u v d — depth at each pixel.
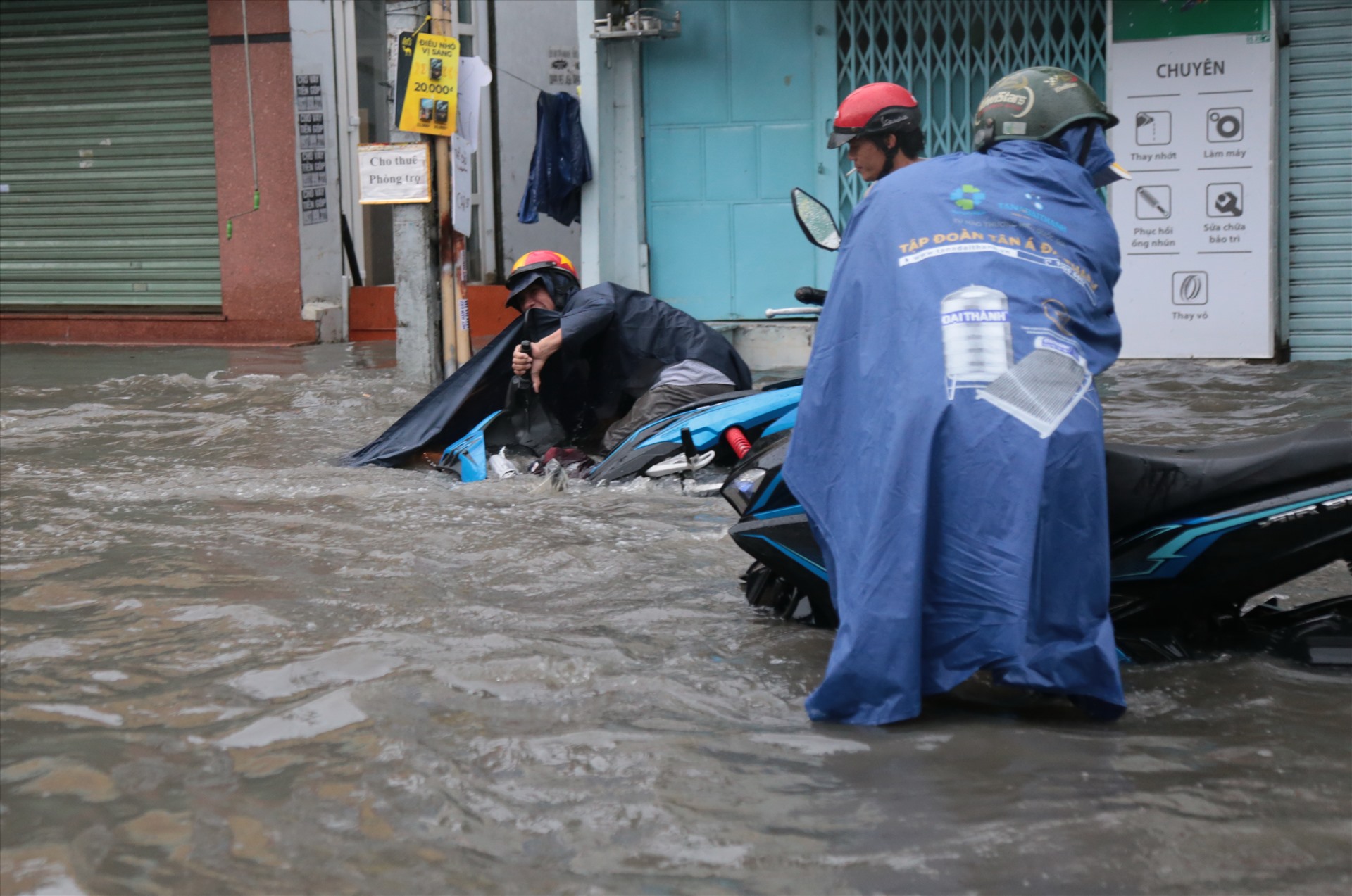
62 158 13.58
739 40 9.64
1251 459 2.88
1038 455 2.51
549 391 6.07
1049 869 1.92
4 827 2.10
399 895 1.87
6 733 2.53
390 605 3.43
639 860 1.97
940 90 9.43
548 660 2.90
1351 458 2.82
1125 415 6.80
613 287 5.97
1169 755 2.37
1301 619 3.11
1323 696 2.70
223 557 4.01
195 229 13.23
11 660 3.00
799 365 9.57
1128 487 2.92
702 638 3.17
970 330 2.62
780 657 3.00
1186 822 2.07
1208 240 8.77
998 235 2.76
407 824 2.10
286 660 2.95
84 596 3.56
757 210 9.77
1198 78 8.66
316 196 12.97
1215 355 8.86
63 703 2.70
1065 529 2.53
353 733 2.48
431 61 8.55
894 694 2.52
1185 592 2.97
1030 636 2.49
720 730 2.52
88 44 13.31
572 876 1.92
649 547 4.15
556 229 15.50
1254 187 8.66
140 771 2.32
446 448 6.05
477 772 2.30
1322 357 8.88
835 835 2.05
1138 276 8.92
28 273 13.85
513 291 6.07
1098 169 3.10
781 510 3.25
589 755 2.38
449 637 3.11
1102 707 2.56
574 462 5.67
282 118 12.69
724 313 9.91
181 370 10.34
